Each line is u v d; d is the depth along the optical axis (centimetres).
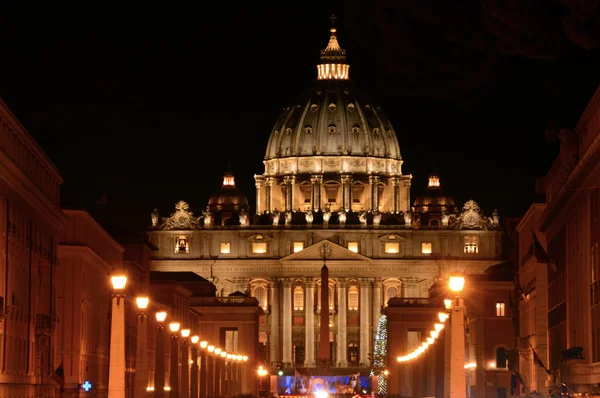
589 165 11844
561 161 14312
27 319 14025
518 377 15662
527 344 18175
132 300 18638
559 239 14700
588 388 12381
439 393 19488
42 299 15150
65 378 17088
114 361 10012
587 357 12544
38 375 14700
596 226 12056
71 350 17100
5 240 12631
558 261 14775
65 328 17125
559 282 14700
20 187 13138
